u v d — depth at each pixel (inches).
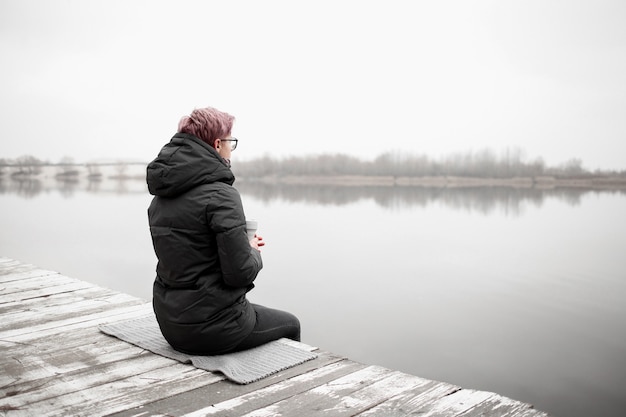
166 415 84.8
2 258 232.8
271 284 516.1
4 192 2436.0
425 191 3314.5
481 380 252.5
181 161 97.3
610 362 279.7
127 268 535.5
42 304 156.3
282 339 119.9
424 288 500.4
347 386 95.7
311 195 2810.0
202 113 101.3
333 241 916.0
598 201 2349.9
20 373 103.3
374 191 3282.5
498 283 526.9
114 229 957.8
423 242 912.3
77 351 115.8
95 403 89.5
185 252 99.7
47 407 88.0
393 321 371.2
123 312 147.3
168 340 109.3
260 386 95.9
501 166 3361.2
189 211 98.0
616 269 610.2
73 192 2613.2
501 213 1734.7
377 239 956.0
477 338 326.6
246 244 99.3
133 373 102.7
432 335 335.3
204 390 94.4
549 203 2281.0
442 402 88.6
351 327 353.4
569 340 323.0
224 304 103.3
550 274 579.8
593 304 429.4
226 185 100.2
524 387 242.4
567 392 237.0
